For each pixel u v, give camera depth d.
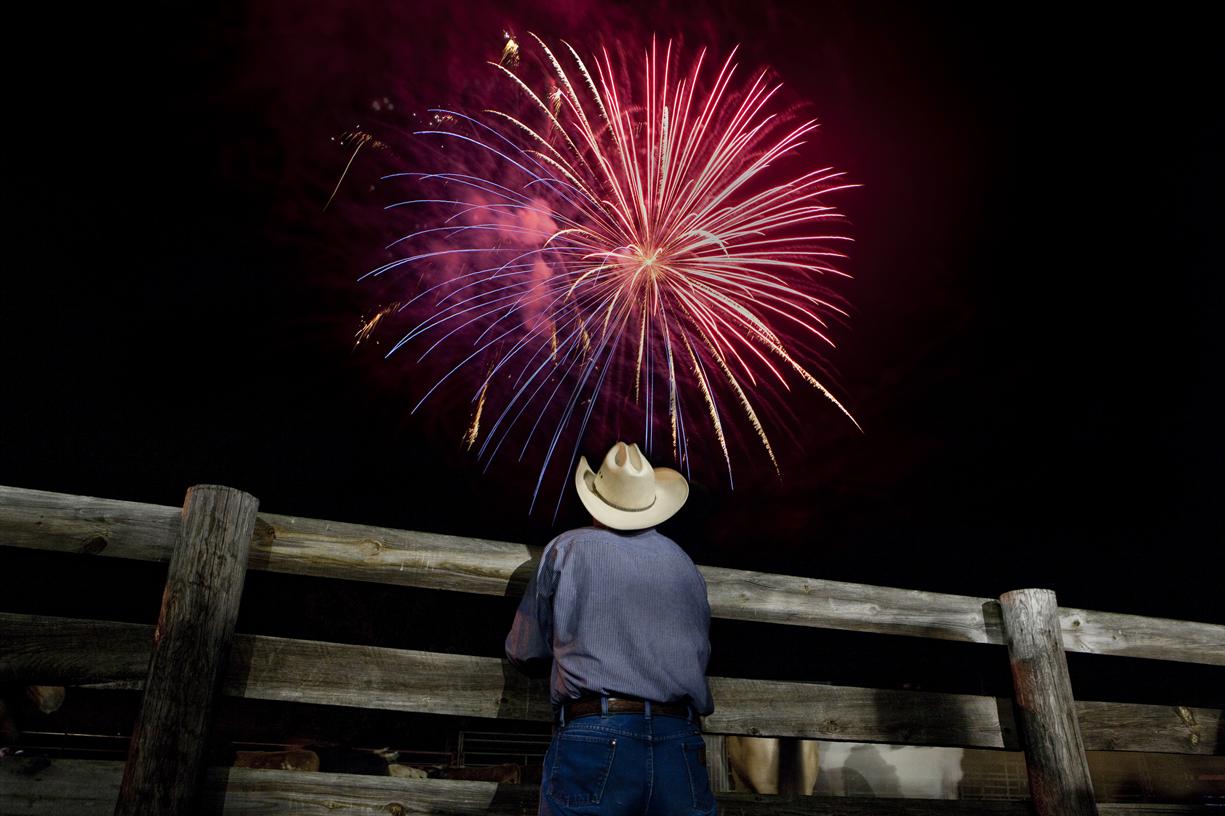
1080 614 4.35
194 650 2.93
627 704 2.61
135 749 2.78
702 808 2.61
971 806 3.87
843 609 3.97
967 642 4.14
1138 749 4.25
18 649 2.88
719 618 3.76
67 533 3.05
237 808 2.95
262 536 3.27
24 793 2.77
